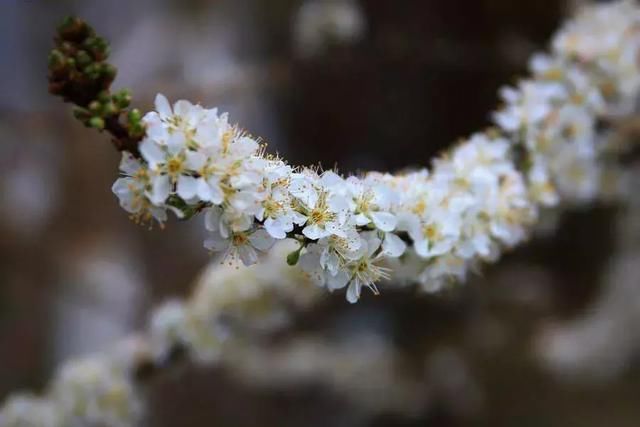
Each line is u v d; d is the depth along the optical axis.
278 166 0.57
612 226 1.24
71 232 1.59
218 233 0.56
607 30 0.76
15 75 1.36
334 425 1.35
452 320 1.28
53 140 1.42
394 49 1.04
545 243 1.25
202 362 0.79
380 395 1.30
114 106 0.55
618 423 1.34
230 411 1.39
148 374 0.77
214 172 0.55
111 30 1.42
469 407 1.32
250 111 1.18
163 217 0.55
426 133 1.11
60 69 0.55
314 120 1.15
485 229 0.65
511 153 0.71
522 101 0.72
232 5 1.31
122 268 1.54
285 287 0.76
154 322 0.77
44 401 0.79
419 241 0.61
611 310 1.33
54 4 1.41
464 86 1.07
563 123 0.72
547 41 0.99
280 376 1.28
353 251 0.58
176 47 1.33
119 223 1.57
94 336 1.51
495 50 1.01
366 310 1.27
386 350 1.30
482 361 1.33
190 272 1.44
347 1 1.04
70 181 1.57
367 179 0.60
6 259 1.53
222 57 1.30
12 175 1.56
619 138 0.84
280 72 1.09
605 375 1.37
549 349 1.32
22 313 1.54
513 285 1.27
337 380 1.29
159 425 1.35
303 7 1.11
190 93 1.09
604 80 0.75
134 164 0.55
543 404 1.36
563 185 0.73
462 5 1.00
